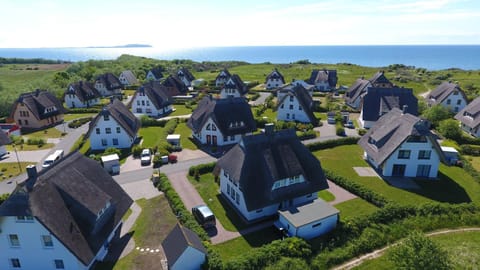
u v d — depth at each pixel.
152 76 141.88
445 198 38.00
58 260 25.77
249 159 33.94
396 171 43.88
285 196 33.75
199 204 36.88
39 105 74.88
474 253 27.86
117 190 32.91
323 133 64.94
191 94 110.19
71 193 27.30
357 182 42.00
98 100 103.00
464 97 77.62
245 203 32.38
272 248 26.95
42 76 138.12
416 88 116.94
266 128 35.62
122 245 29.94
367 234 30.03
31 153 56.03
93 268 26.84
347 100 93.25
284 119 76.00
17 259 25.80
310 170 36.06
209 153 54.38
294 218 30.09
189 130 68.56
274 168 33.53
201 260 26.23
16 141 61.03
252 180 33.19
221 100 59.78
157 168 47.78
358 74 155.62
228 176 36.47
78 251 24.84
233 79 102.88
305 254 27.05
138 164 49.59
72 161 30.73
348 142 58.25
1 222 24.08
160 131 67.88
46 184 25.98
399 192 39.50
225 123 57.66
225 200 37.84
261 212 33.81
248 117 60.44
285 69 180.38
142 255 28.52
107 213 30.09
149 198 38.75
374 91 69.44
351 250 28.27
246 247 29.12
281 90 89.25
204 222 31.75
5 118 79.31
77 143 60.12
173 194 37.81
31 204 23.69
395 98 66.94
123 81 135.12
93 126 56.09
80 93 96.06
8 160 52.72
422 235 24.20
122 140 57.62
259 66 198.50
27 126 74.31
